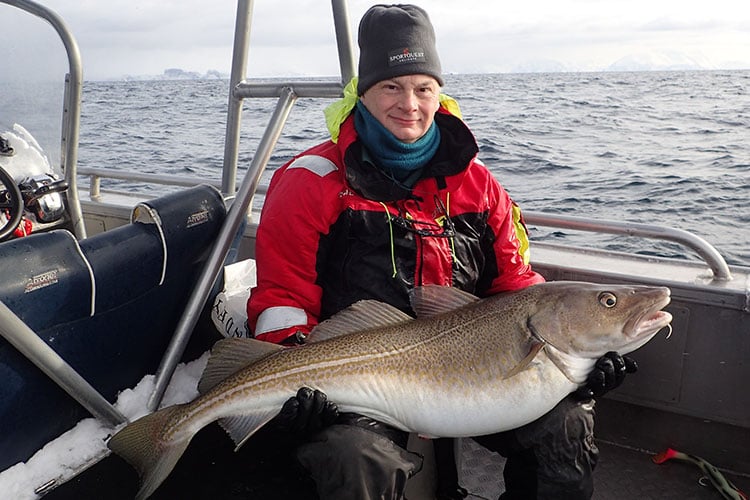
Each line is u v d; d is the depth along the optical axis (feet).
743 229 23.58
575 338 6.38
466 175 7.68
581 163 37.50
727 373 8.45
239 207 8.64
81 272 6.73
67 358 6.97
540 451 6.55
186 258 8.11
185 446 6.54
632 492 8.36
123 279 7.25
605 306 6.36
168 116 68.13
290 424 6.19
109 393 7.75
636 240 21.06
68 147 9.73
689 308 8.51
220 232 8.46
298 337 6.93
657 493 8.34
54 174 9.75
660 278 8.74
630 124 58.95
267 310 7.23
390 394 6.43
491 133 51.19
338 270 7.38
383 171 7.43
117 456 7.08
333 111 7.70
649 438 9.15
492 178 7.96
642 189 30.53
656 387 8.86
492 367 6.40
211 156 39.01
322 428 6.25
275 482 6.81
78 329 6.98
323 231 7.25
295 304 7.26
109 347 7.46
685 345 8.61
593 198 28.96
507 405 6.35
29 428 6.79
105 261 7.00
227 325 8.77
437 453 7.47
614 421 9.30
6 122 9.27
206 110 74.64
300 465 6.54
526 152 41.24
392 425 6.51
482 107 80.33
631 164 37.17
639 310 6.35
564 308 6.41
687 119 63.57
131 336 7.72
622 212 26.50
